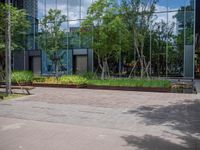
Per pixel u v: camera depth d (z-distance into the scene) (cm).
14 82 2112
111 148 650
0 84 2123
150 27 2398
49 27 2241
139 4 2100
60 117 996
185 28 2419
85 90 1848
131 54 2430
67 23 2792
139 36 2162
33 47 2966
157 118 979
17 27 1948
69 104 1270
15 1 2986
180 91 1723
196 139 727
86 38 2214
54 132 791
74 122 919
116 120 948
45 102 1329
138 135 762
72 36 2708
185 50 2422
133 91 1794
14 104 1273
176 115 1031
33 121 930
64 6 2819
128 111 1105
